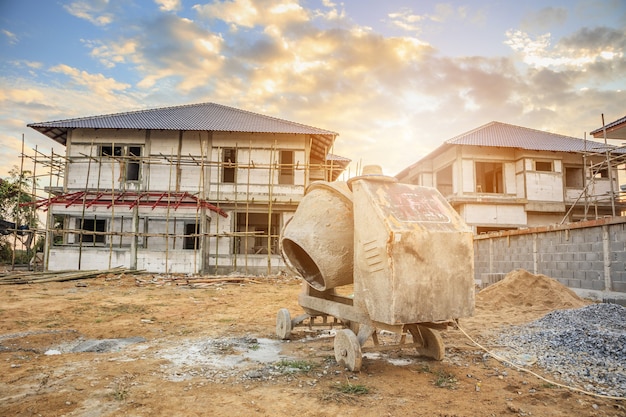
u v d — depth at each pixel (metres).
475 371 4.82
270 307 10.61
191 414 3.50
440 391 4.11
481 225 22.77
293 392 4.05
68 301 11.09
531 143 23.17
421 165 27.77
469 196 22.94
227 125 21.81
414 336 5.56
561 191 23.05
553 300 9.56
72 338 6.72
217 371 4.79
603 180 23.70
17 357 5.41
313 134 21.31
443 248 4.52
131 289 14.34
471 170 23.27
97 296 12.29
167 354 5.60
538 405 3.75
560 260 11.77
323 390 4.11
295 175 21.86
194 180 21.53
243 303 11.36
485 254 16.03
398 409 3.63
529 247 13.23
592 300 10.30
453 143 22.75
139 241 20.75
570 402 3.82
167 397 3.90
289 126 22.41
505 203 22.84
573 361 5.06
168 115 23.52
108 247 20.08
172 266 19.06
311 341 6.50
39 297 11.83
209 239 21.16
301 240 5.56
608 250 10.05
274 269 20.81
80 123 21.08
